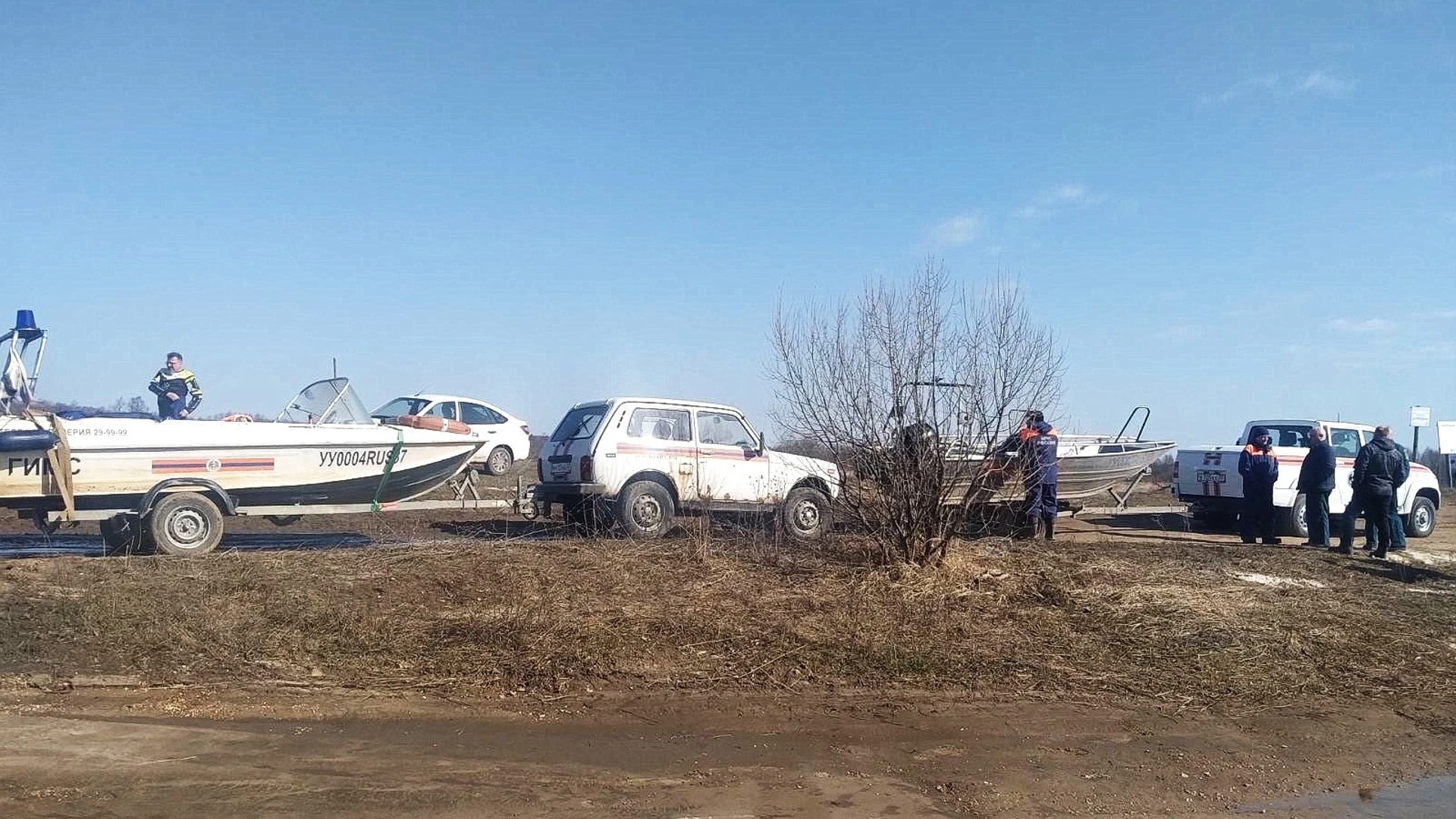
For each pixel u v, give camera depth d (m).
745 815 5.00
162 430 10.79
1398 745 6.29
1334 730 6.50
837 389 9.52
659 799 5.16
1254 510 14.02
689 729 6.24
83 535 13.21
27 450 10.18
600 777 5.44
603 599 8.41
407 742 5.87
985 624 8.16
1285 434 16.33
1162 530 16.42
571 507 12.97
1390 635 8.36
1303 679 7.37
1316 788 5.62
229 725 6.06
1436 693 7.24
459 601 8.38
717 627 7.73
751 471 12.98
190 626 7.50
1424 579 10.74
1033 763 5.84
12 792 4.97
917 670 7.23
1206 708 6.84
